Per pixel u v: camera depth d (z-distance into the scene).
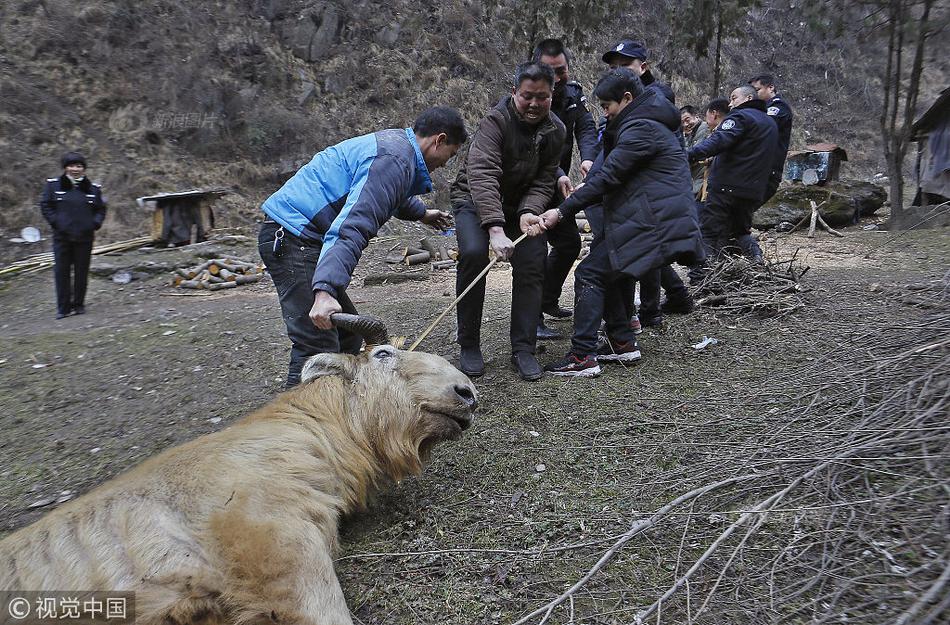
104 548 2.11
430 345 5.95
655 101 4.46
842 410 3.52
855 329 5.07
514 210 4.97
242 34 20.39
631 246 4.46
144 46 19.28
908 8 12.10
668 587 2.49
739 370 4.58
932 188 13.47
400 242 14.18
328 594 2.21
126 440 4.53
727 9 14.95
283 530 2.25
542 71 4.23
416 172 3.75
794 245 10.91
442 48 22.09
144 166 17.36
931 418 2.95
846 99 29.66
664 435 3.68
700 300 6.36
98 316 9.78
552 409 4.15
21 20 18.55
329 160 3.68
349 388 3.00
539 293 4.73
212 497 2.28
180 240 14.05
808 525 2.64
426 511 3.17
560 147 4.72
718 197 6.93
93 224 9.83
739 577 2.47
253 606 2.11
